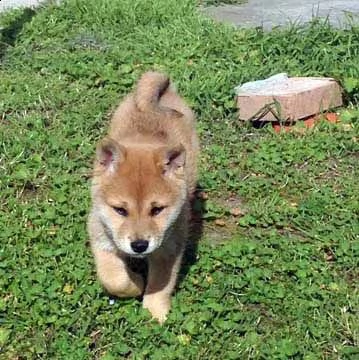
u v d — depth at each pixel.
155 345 0.79
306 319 0.83
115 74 1.35
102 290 0.85
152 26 1.60
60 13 1.66
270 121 1.22
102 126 1.21
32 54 1.46
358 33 1.45
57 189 1.04
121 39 1.53
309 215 1.01
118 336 0.80
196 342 0.79
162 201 0.78
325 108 1.25
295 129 1.20
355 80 1.28
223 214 1.01
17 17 1.66
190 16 1.65
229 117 1.24
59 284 0.85
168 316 0.82
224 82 1.30
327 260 0.93
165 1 1.72
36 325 0.81
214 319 0.82
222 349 0.78
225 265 0.90
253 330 0.81
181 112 0.96
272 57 1.42
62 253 0.91
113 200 0.78
